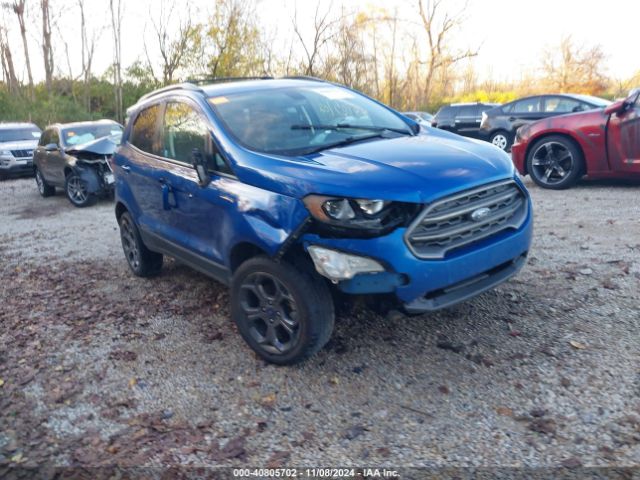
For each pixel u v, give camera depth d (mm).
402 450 3104
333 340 4285
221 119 4480
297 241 3654
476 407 3396
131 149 5738
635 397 3350
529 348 3959
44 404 3816
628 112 7805
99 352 4488
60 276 6531
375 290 3498
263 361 4113
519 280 5070
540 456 2971
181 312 5133
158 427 3455
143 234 5676
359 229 3439
